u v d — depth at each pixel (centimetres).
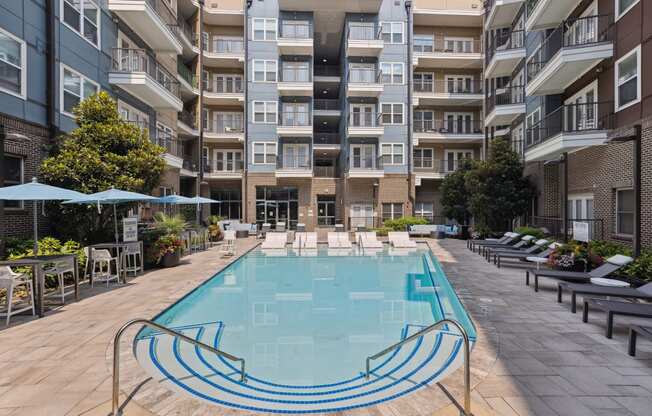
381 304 778
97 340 485
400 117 2511
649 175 898
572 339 473
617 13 1041
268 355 501
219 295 856
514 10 1823
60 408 321
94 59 1270
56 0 1085
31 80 993
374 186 2503
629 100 995
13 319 578
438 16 2539
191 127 2400
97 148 995
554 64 1188
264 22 2481
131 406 321
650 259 742
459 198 2098
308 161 2505
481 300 671
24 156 966
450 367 422
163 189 1820
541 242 1130
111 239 1063
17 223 932
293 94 2517
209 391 391
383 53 2506
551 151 1205
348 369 454
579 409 311
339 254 1488
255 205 2488
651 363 401
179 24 2212
